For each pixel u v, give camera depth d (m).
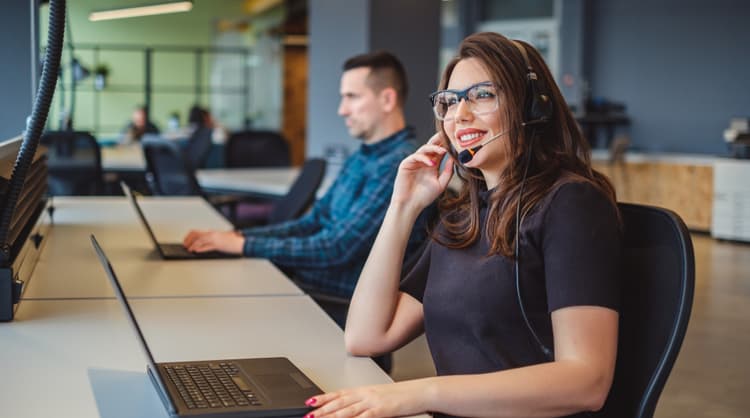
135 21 11.88
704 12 9.86
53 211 3.29
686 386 3.68
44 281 2.08
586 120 10.15
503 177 1.44
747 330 4.71
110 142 9.02
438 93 1.48
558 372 1.22
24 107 2.63
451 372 1.43
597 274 1.27
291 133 12.84
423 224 2.35
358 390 1.22
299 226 3.00
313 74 5.74
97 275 2.18
